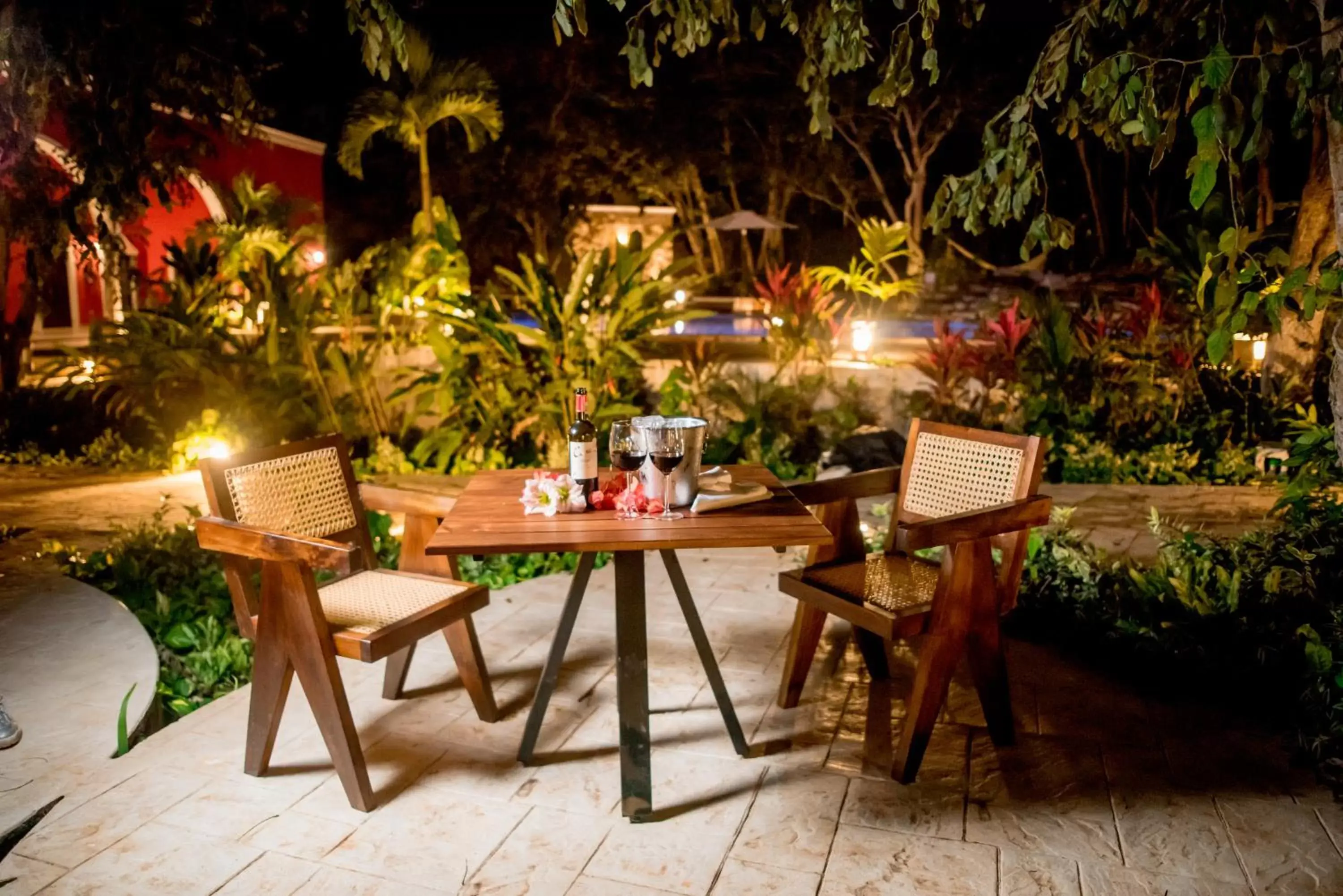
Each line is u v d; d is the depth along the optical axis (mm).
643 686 2736
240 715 3387
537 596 4637
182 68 4406
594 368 7910
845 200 23875
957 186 3330
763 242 24797
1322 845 2594
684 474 2959
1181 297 8195
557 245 22641
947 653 2896
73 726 3234
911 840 2646
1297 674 3365
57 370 9273
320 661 2748
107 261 6227
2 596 4434
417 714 3428
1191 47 3627
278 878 2498
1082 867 2516
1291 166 14055
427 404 8297
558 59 20266
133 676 3594
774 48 20844
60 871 2518
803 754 3133
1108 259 20453
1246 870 2494
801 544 2646
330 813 2791
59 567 4918
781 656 3941
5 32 4102
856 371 8555
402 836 2682
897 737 3242
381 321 8664
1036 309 8320
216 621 4336
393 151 21547
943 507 3416
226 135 4957
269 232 8883
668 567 3021
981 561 2945
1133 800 2830
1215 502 6254
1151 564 4855
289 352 8477
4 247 7426
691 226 21047
